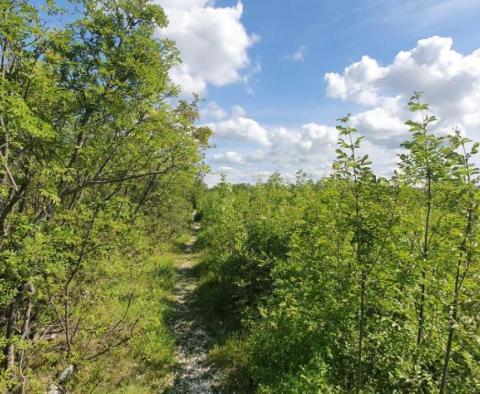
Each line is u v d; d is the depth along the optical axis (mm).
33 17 4762
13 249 5051
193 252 20594
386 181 3922
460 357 3850
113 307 8258
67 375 6242
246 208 13133
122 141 6691
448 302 3430
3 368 5227
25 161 5762
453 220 3697
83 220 6324
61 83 6012
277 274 7855
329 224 4910
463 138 3510
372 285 4195
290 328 5332
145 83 6789
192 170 8078
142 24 7152
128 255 7742
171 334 9000
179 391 6648
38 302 6164
